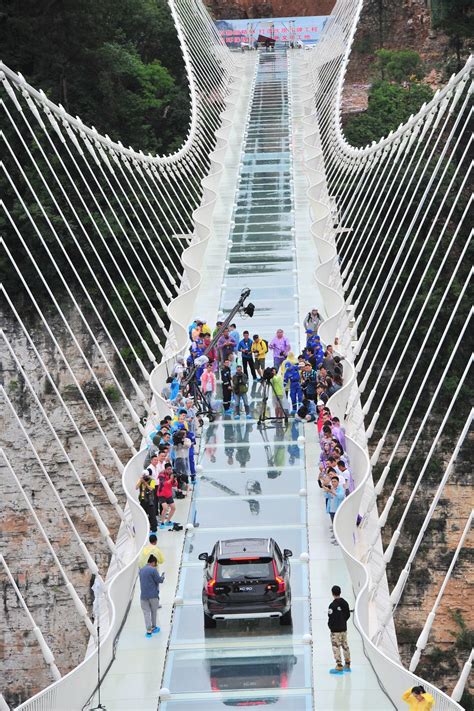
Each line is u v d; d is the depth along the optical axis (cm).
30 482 5906
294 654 2259
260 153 7450
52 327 6794
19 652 5391
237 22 12688
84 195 7206
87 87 7812
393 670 2022
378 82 10350
